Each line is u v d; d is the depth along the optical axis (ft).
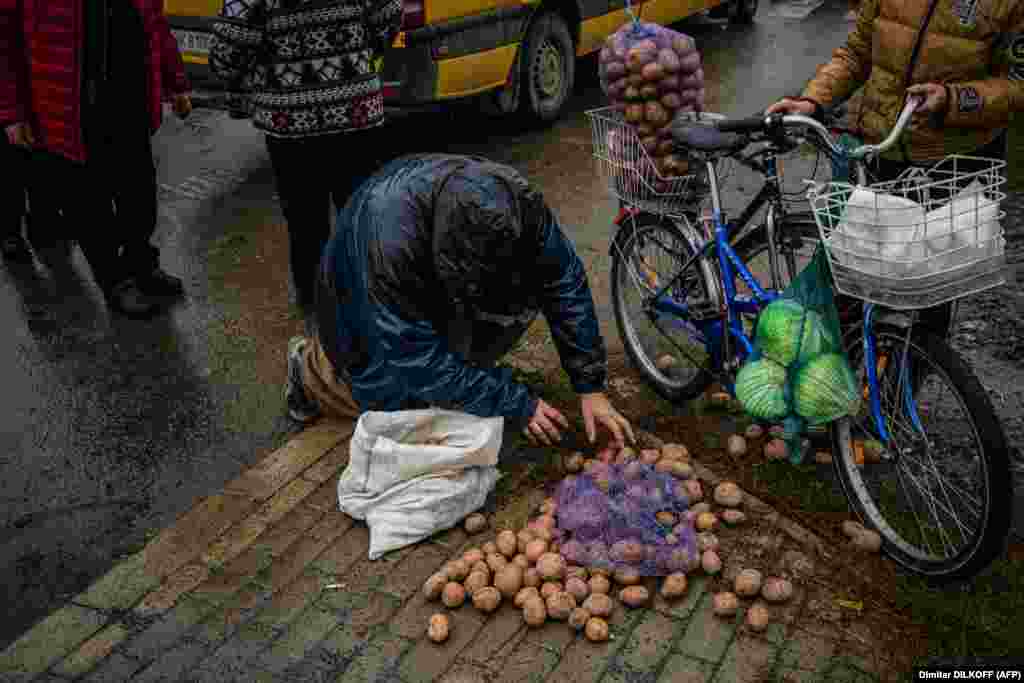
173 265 16.58
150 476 11.40
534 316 9.51
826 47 28.58
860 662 8.06
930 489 9.99
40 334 14.70
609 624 8.58
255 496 10.45
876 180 9.21
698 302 10.77
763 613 8.43
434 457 9.55
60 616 9.00
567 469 10.53
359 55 12.99
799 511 9.96
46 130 13.43
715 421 11.59
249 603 9.04
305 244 14.37
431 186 8.09
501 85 20.53
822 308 8.84
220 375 13.33
